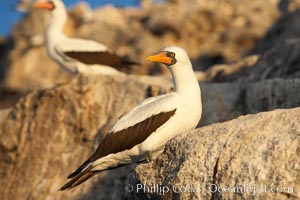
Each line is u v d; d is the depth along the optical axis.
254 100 17.88
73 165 18.45
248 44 38.78
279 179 9.80
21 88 40.75
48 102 19.20
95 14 44.06
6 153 19.39
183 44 40.03
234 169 10.25
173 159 11.14
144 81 18.78
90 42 20.45
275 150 10.01
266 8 41.03
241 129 10.61
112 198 17.22
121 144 12.45
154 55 12.59
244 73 21.69
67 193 18.09
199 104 12.43
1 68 44.91
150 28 40.81
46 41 20.81
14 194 18.95
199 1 41.84
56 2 21.05
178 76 12.52
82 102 18.84
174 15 40.94
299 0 40.59
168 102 12.32
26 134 19.23
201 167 10.63
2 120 19.73
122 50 39.75
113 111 18.52
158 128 12.25
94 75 19.31
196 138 10.95
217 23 40.69
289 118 10.34
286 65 20.78
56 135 18.94
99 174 17.66
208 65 37.75
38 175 18.80
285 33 34.59
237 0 41.78
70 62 20.34
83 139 18.62
